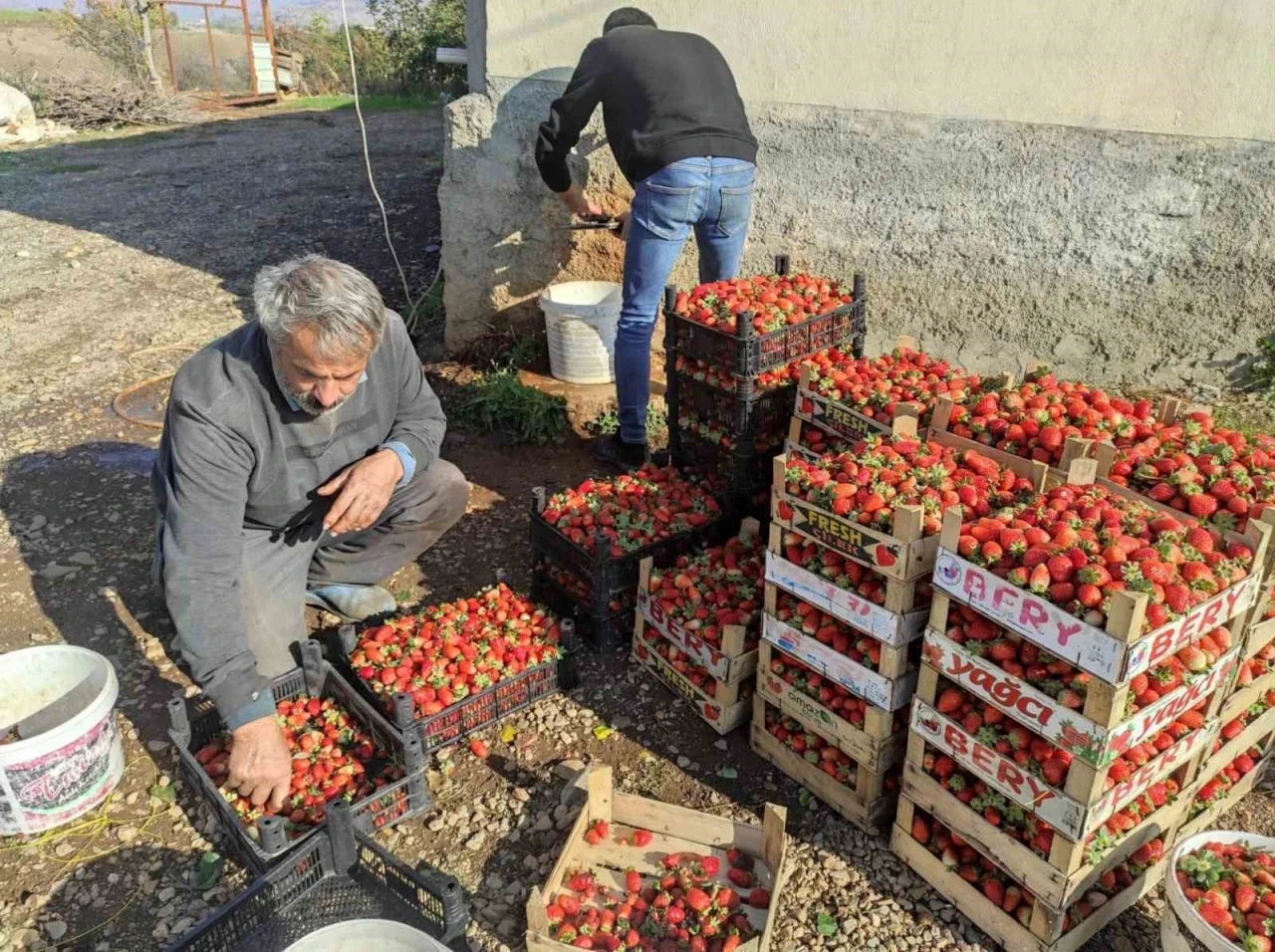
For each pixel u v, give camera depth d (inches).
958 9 211.9
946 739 113.2
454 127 250.7
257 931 109.5
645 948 111.5
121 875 123.8
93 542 194.2
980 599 104.5
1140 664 95.0
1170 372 227.1
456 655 145.9
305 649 145.3
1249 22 193.8
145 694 153.9
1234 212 208.1
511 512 206.4
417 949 99.3
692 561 157.1
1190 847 107.7
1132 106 207.5
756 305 183.0
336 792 131.3
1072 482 126.5
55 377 267.9
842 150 233.5
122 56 909.2
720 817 124.9
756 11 229.1
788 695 132.3
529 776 139.3
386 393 145.6
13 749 120.8
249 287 338.0
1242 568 106.0
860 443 136.2
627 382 210.8
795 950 114.1
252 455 130.2
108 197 458.0
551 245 258.5
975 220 227.8
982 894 115.0
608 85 197.2
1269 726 129.7
